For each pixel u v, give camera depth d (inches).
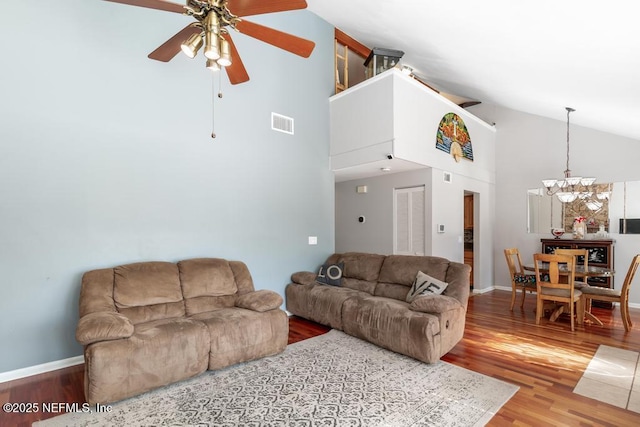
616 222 210.2
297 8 80.4
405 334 117.6
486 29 124.0
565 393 95.1
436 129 200.1
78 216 118.5
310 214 194.5
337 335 143.7
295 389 97.0
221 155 155.9
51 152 113.5
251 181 166.7
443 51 166.9
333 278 174.1
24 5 109.7
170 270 127.9
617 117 178.2
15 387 100.8
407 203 209.6
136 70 132.0
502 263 260.8
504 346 132.9
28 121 109.6
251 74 167.5
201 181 149.0
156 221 136.0
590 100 165.6
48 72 113.3
